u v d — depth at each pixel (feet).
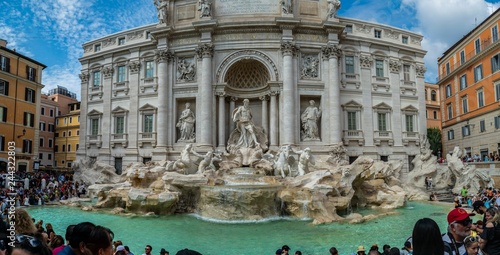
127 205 88.28
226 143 136.67
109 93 150.51
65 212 89.81
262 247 56.08
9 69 155.94
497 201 74.23
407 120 150.20
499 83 138.62
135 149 141.90
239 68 137.69
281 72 132.16
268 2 135.44
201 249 55.06
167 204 86.02
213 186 86.33
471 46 159.33
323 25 132.26
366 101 142.82
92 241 15.46
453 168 122.21
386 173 118.52
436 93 254.47
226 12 136.36
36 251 12.04
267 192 83.56
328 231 67.46
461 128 169.17
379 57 148.66
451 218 18.63
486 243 22.17
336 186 89.71
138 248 55.47
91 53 159.84
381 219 79.41
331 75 133.08
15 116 158.61
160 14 137.28
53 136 248.52
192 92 134.72
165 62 136.36
